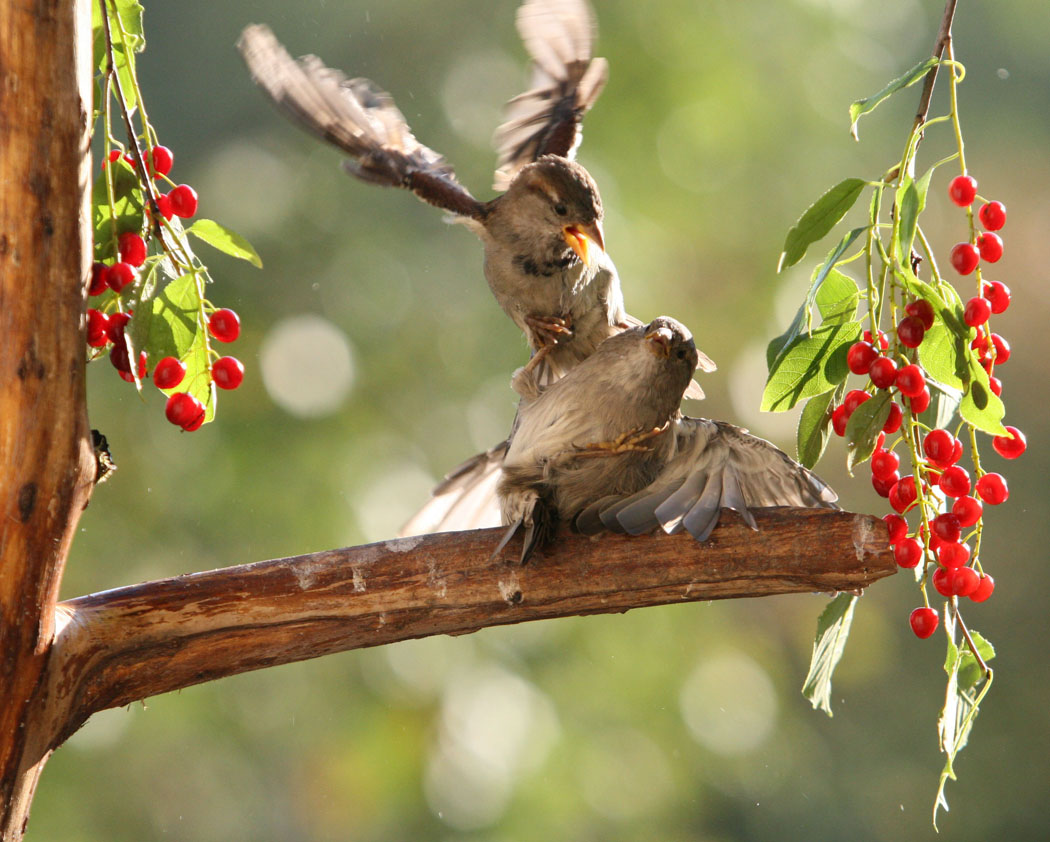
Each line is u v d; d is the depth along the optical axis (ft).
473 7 47.01
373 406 43.45
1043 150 63.93
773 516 18.97
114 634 17.85
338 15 47.24
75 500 16.21
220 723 42.65
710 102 45.01
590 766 43.80
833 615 18.86
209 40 47.11
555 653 45.09
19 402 15.58
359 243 44.68
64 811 40.73
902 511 17.39
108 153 16.94
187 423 17.52
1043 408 66.95
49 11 15.33
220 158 45.50
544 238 23.29
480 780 42.22
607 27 44.73
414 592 19.04
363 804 42.70
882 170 54.95
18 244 15.42
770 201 46.80
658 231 44.78
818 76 47.62
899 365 16.85
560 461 20.68
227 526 41.14
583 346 24.16
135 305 16.89
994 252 16.87
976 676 17.46
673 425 20.83
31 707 16.63
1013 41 64.23
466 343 44.68
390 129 23.29
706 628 49.26
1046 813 55.47
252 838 42.01
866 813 53.52
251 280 43.57
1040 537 61.05
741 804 48.16
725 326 46.47
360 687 43.14
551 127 26.37
